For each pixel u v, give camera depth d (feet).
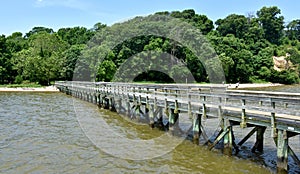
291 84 228.02
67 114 84.38
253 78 228.22
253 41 289.12
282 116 36.22
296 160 34.19
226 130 42.60
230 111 42.88
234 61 211.41
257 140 44.78
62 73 192.85
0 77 202.49
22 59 207.92
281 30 377.71
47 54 215.92
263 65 237.66
